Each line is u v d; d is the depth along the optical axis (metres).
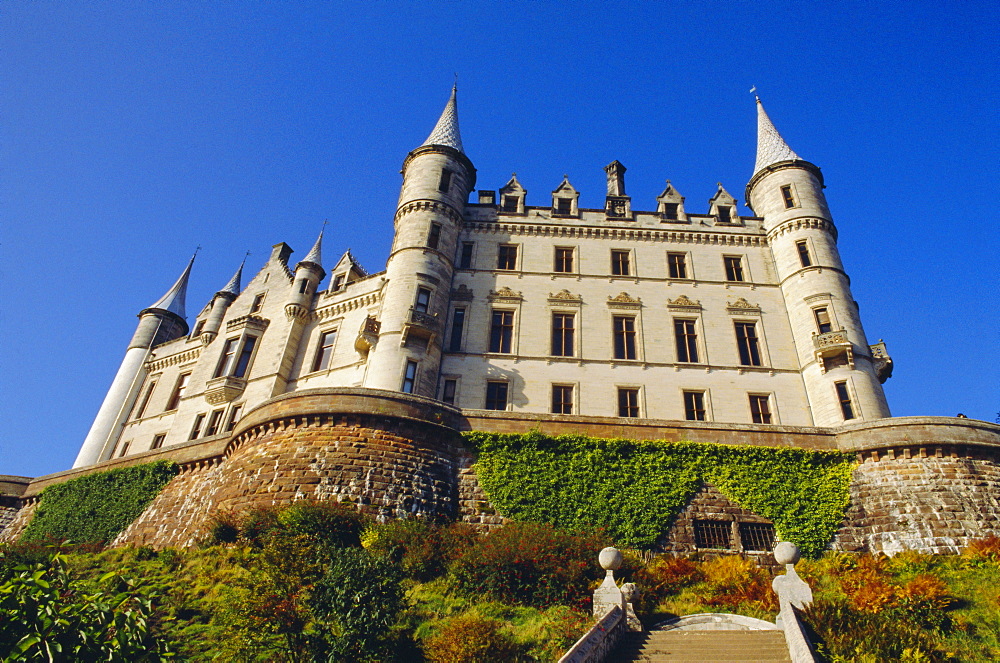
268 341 40.06
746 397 32.50
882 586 16.23
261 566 15.09
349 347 36.84
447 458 23.98
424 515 22.02
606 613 14.79
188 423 39.25
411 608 15.82
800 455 25.00
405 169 40.53
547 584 17.00
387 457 22.83
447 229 37.12
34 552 19.34
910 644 13.26
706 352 34.00
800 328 34.25
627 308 35.47
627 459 24.44
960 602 15.89
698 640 14.22
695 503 23.55
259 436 24.91
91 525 29.88
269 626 13.27
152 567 19.16
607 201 41.34
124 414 45.34
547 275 36.66
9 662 7.30
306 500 21.06
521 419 25.22
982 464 23.73
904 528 22.42
